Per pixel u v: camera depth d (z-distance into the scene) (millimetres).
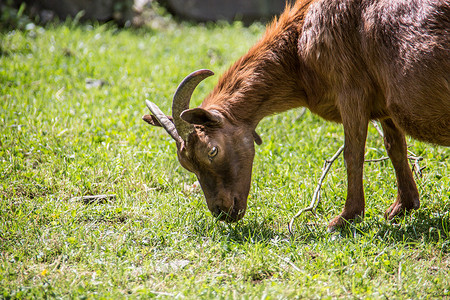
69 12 24625
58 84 15883
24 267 7625
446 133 8109
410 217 9094
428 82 7695
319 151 11516
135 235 8578
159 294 6840
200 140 8438
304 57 8883
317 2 8703
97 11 25141
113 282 7207
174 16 29250
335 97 8844
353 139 8695
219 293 6832
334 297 6750
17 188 10133
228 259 7785
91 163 10922
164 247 8312
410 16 7820
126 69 17281
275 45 9125
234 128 8812
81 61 17859
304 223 9062
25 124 12469
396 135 9125
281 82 9148
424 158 10883
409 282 6969
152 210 9469
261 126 13102
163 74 17125
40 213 9172
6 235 8484
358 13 8305
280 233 8727
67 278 7320
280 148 11664
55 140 11875
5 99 14164
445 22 7613
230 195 8656
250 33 25922
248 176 8867
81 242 8344
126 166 10977
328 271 7285
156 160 11250
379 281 7082
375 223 8859
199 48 21078
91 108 13867
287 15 9258
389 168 10727
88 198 9969
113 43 20984
